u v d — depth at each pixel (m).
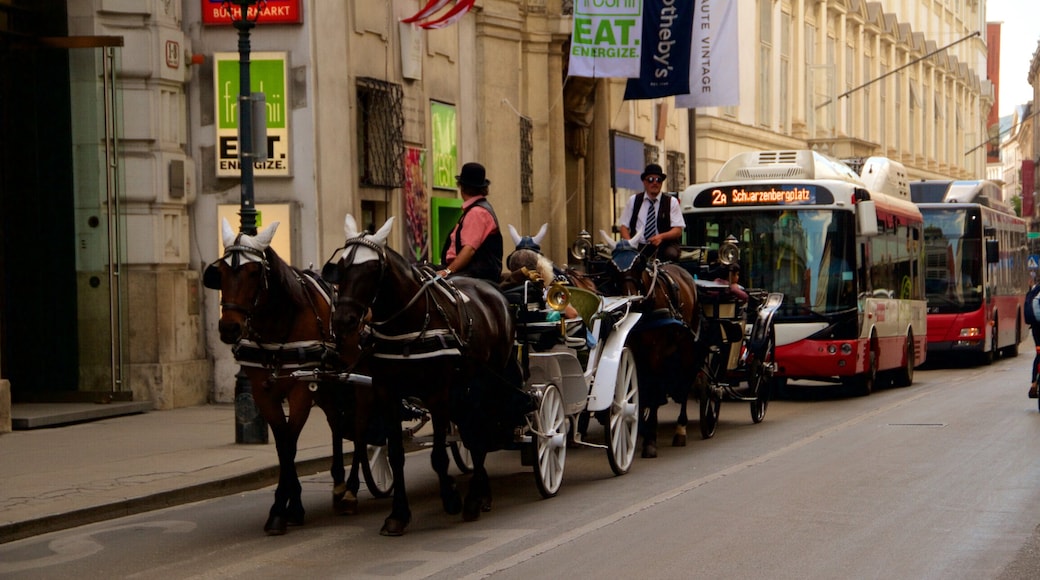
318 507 11.33
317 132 18.84
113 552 9.39
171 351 17.98
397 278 9.76
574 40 23.83
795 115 50.09
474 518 10.36
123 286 17.69
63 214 17.67
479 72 25.05
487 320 10.51
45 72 17.67
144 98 17.84
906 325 23.95
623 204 32.94
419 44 22.12
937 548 8.97
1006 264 33.88
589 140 30.80
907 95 68.38
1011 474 12.23
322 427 16.31
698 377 15.32
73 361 17.64
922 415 17.73
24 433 15.30
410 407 11.62
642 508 10.70
